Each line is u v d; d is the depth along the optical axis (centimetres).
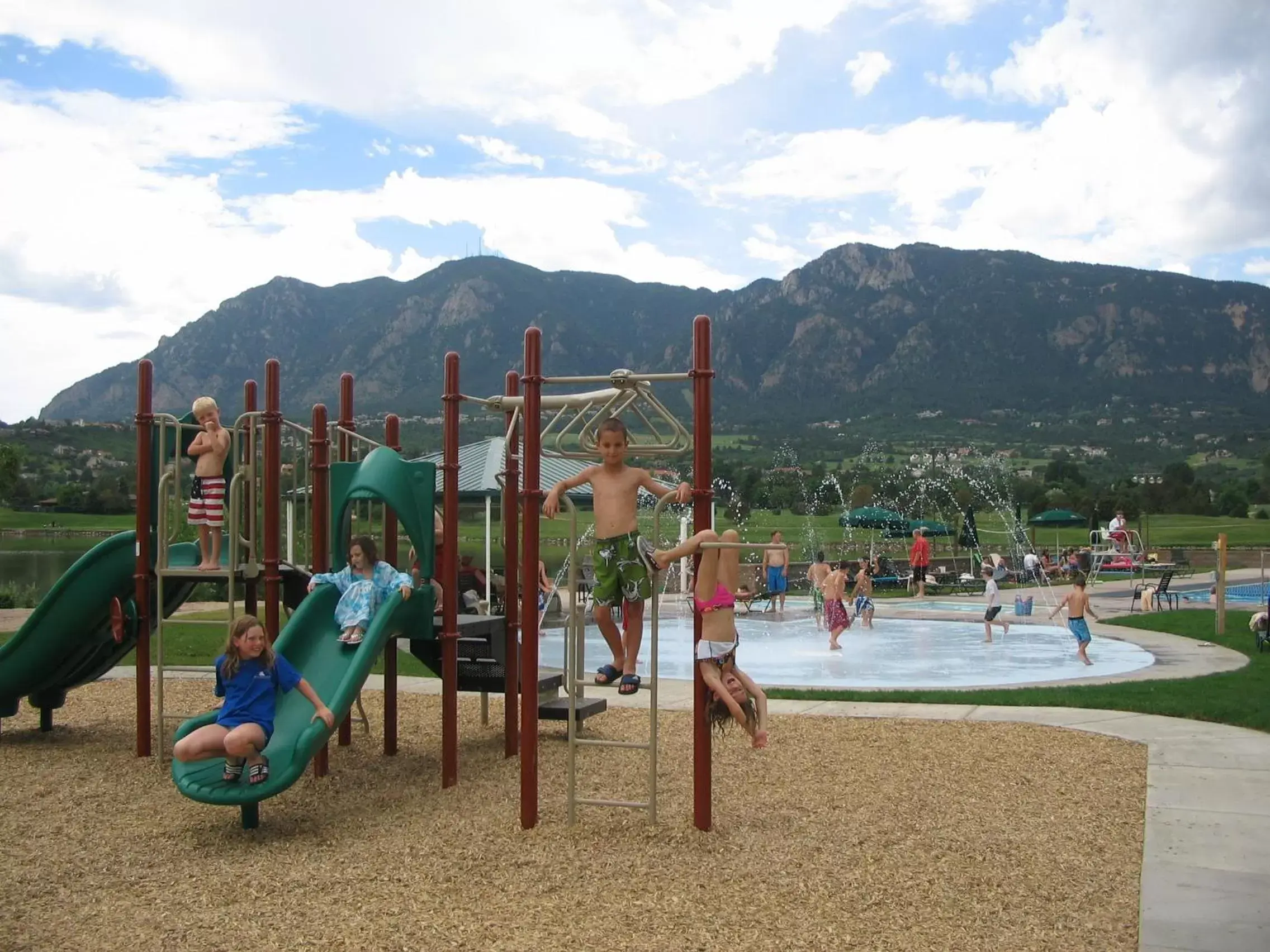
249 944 447
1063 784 706
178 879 537
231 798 596
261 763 613
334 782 748
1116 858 552
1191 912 475
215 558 863
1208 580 3172
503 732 922
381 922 470
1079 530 6131
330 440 888
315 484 824
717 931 453
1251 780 717
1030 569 3238
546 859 553
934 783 712
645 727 920
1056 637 1794
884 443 16000
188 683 1212
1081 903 487
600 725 934
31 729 953
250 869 553
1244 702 981
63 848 598
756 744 599
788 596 2766
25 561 4809
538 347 621
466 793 708
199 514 857
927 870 530
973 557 3612
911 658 1537
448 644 735
